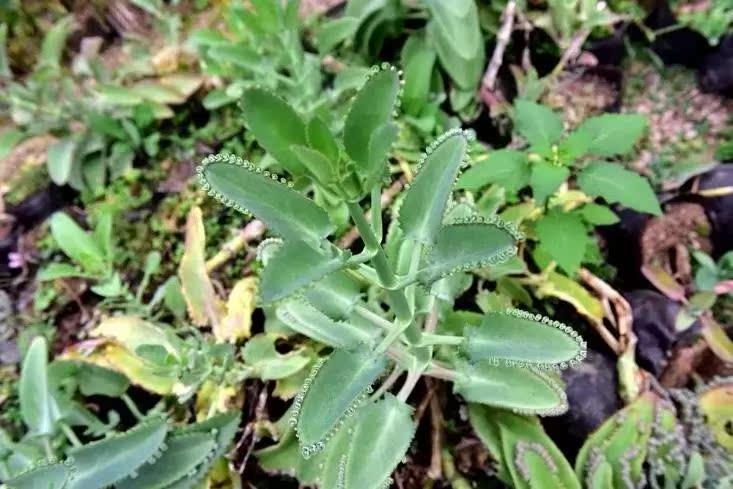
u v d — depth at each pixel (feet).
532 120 1.45
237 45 1.55
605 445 1.28
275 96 0.78
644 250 1.56
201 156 1.75
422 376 1.40
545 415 1.27
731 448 1.33
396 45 1.88
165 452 1.26
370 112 0.81
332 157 0.79
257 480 1.38
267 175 0.83
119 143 1.73
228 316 1.44
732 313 1.53
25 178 1.72
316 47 1.80
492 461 1.37
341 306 1.03
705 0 1.83
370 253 0.88
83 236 1.40
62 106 1.71
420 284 1.01
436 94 1.75
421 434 1.40
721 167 1.61
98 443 1.20
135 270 1.63
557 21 1.78
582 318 1.48
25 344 1.53
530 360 1.04
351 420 1.23
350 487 1.06
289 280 0.82
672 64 1.91
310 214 0.85
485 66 1.83
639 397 1.31
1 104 1.77
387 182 0.94
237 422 1.32
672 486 1.26
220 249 1.63
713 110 1.83
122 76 1.83
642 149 1.77
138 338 1.41
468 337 1.10
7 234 1.69
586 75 1.81
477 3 1.82
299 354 1.40
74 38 2.00
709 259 1.50
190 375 1.30
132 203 1.69
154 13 1.89
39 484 1.11
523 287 1.50
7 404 1.49
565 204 1.54
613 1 1.88
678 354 1.45
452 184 0.87
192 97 1.81
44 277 1.41
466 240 0.95
